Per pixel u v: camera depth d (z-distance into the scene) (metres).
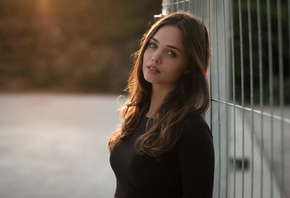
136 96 1.77
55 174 5.20
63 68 20.14
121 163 1.61
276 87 15.70
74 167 5.53
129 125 1.67
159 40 1.56
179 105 1.55
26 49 20.56
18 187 4.70
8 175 5.17
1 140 7.30
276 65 16.69
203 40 1.55
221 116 2.20
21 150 6.54
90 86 19.73
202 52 1.54
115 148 1.65
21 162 5.80
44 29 21.11
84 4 21.50
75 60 20.47
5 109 11.50
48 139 7.39
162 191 1.53
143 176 1.52
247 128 7.95
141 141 1.52
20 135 7.75
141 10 21.59
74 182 4.89
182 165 1.46
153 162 1.50
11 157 6.09
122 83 19.72
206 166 1.44
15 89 18.77
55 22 21.36
